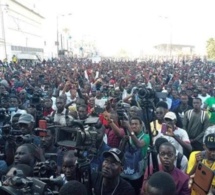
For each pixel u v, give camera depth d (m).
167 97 8.95
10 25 46.94
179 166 4.47
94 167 3.85
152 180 2.75
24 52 53.34
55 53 78.50
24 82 14.21
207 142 3.94
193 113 7.02
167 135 5.25
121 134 4.80
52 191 2.68
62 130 3.39
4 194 2.42
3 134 4.62
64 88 9.87
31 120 4.95
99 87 12.74
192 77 20.23
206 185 3.32
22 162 3.91
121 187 3.46
